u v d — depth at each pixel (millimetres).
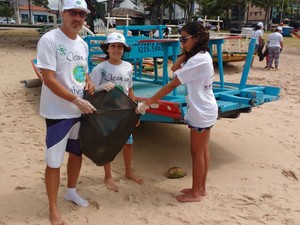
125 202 3783
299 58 18797
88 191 3953
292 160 5090
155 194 3982
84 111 3123
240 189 4184
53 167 3230
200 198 3887
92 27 16172
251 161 5008
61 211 3549
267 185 4305
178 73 3506
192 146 3725
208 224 3447
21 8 85625
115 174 4461
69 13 3041
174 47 4715
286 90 9984
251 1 63812
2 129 5996
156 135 5871
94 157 3398
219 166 4816
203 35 3520
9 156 4859
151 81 6961
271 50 13930
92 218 3469
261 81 11336
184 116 3887
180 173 4457
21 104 7676
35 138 5605
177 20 60188
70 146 3475
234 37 5500
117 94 3414
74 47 3174
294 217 3623
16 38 25797
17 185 4031
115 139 3332
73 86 3201
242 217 3590
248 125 6680
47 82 3018
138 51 5605
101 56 6578
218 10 64812
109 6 25766
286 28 39188
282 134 6238
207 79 3551
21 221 3365
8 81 10203
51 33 3070
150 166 4785
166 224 3420
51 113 3172
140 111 3408
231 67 14750
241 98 4633
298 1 80062
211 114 3598
